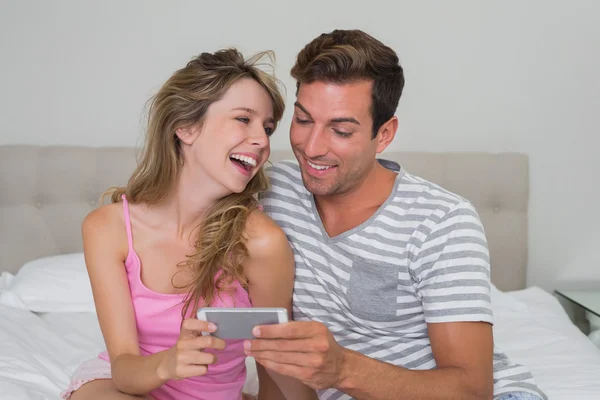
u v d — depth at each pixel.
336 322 1.54
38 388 1.74
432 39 2.82
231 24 2.80
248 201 1.49
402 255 1.46
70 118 2.80
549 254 2.93
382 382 1.28
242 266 1.47
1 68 2.77
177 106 1.37
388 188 1.52
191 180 1.42
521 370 1.50
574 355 2.04
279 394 1.63
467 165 2.76
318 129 1.39
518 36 2.83
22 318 2.19
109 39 2.78
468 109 2.86
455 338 1.39
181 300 1.45
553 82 2.85
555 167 2.89
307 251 1.52
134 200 1.47
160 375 1.25
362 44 1.40
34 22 2.75
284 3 2.80
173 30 2.79
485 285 1.41
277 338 1.18
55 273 2.41
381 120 1.43
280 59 2.82
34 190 2.69
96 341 2.10
